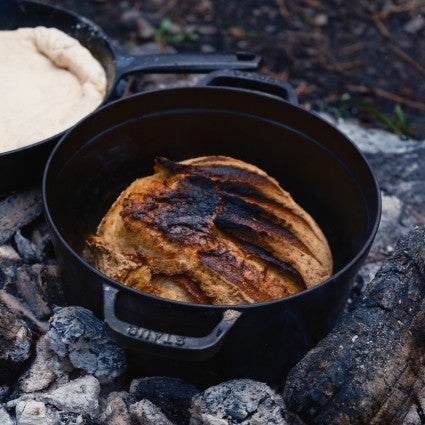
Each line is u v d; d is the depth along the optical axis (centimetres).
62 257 119
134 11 179
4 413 119
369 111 167
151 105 130
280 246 122
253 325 115
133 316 116
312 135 130
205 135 134
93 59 139
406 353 119
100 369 122
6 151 128
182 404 121
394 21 185
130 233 122
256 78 135
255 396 119
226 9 184
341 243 131
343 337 119
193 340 112
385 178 150
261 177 128
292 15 184
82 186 130
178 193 124
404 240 126
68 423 119
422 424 120
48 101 135
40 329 126
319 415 117
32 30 143
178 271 120
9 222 131
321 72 175
